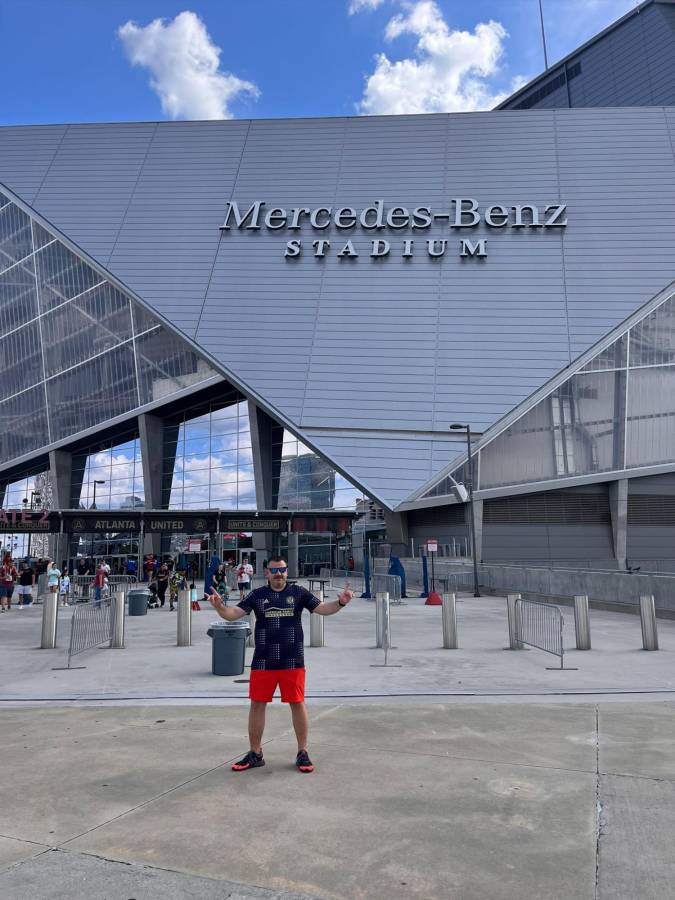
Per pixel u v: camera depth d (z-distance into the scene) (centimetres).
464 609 2197
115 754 593
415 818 439
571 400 4034
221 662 1055
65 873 365
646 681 944
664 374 4100
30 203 5300
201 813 450
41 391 5697
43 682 1000
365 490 3872
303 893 344
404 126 5150
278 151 5188
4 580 2517
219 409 5297
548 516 4009
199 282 4700
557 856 383
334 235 4759
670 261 4322
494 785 502
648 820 433
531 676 993
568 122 4997
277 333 4412
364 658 1190
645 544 3988
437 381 4112
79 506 5628
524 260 4462
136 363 5300
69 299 5556
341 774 531
